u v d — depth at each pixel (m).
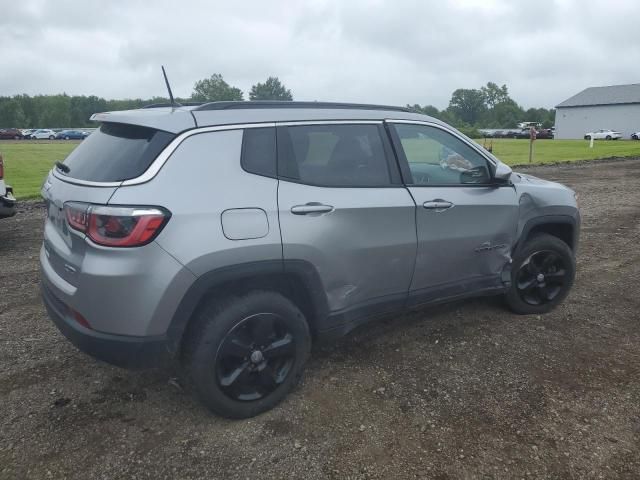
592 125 75.06
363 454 2.83
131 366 2.81
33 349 3.91
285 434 2.99
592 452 2.87
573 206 4.61
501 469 2.73
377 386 3.48
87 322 2.77
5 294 5.04
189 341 2.92
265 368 3.10
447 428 3.05
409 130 3.73
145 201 2.65
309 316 3.39
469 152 4.02
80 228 2.73
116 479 2.62
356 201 3.29
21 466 2.70
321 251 3.15
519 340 4.16
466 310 4.74
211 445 2.89
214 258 2.79
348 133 3.42
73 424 3.04
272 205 2.97
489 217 3.99
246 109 3.10
